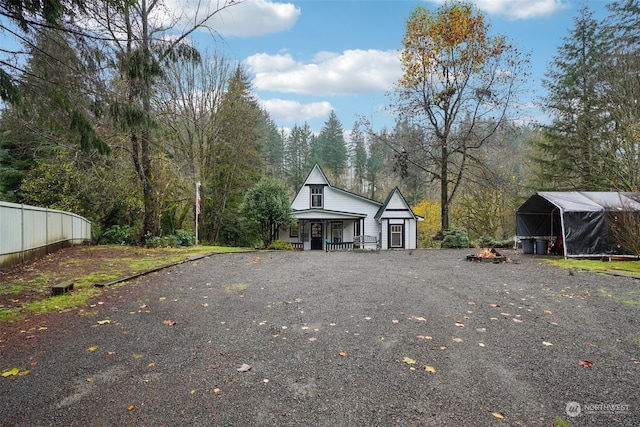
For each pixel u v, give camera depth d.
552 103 22.20
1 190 15.95
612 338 4.14
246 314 5.00
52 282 6.89
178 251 12.80
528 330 4.41
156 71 10.33
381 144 23.44
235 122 22.72
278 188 20.06
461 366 3.36
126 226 16.77
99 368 3.28
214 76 20.83
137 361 3.43
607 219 11.56
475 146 20.59
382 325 4.55
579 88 21.19
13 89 5.61
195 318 4.80
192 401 2.72
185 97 20.03
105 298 5.84
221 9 14.07
